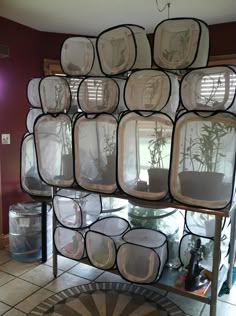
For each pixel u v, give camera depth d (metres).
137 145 1.90
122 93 2.02
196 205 1.76
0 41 2.87
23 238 2.77
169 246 2.15
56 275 2.53
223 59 3.00
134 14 2.77
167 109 1.83
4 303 2.18
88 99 2.05
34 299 2.23
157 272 1.99
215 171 1.69
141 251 2.00
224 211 1.69
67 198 2.31
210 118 1.65
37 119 2.29
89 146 2.10
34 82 2.49
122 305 2.17
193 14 2.75
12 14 2.77
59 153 2.27
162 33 1.80
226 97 1.61
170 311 2.11
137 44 1.90
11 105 3.05
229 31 2.96
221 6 2.55
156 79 1.79
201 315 2.07
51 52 3.33
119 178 1.97
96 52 2.03
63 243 2.43
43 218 2.73
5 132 3.02
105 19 2.89
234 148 1.62
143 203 1.94
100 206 2.40
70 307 2.14
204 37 1.76
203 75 1.66
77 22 2.99
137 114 1.85
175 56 1.78
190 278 1.97
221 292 2.30
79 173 2.15
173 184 1.80
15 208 2.89
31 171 2.64
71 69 2.19
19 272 2.59
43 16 2.82
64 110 2.21
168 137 1.82
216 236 1.81
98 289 2.36
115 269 2.15
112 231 2.20
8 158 3.07
